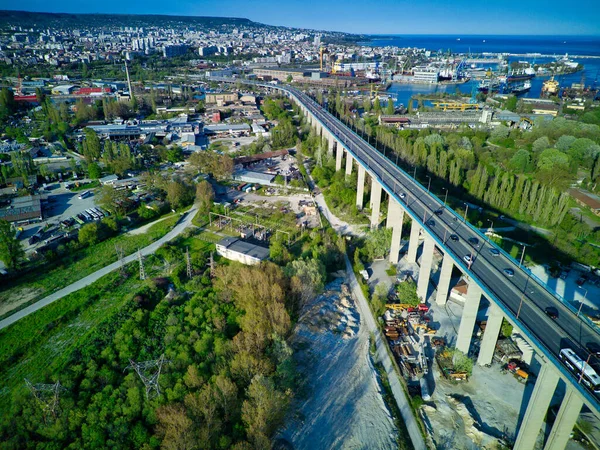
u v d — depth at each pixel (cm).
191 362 10238
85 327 12075
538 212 18175
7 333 11762
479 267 10762
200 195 19962
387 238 16062
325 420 9531
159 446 8244
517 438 8375
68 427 8900
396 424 9425
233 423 8950
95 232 16412
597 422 9162
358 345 11744
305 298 12594
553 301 9412
